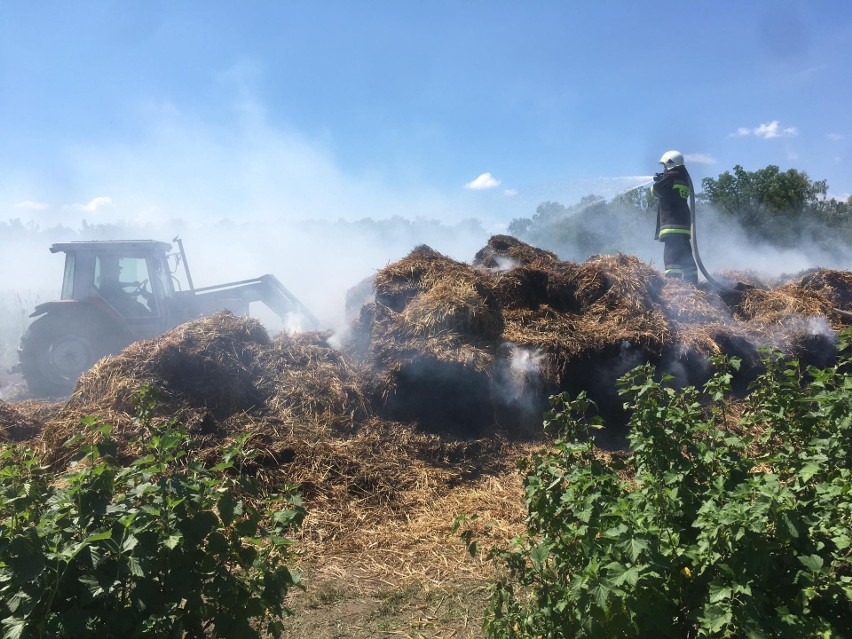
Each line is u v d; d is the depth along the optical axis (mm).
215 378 6133
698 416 2979
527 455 6086
